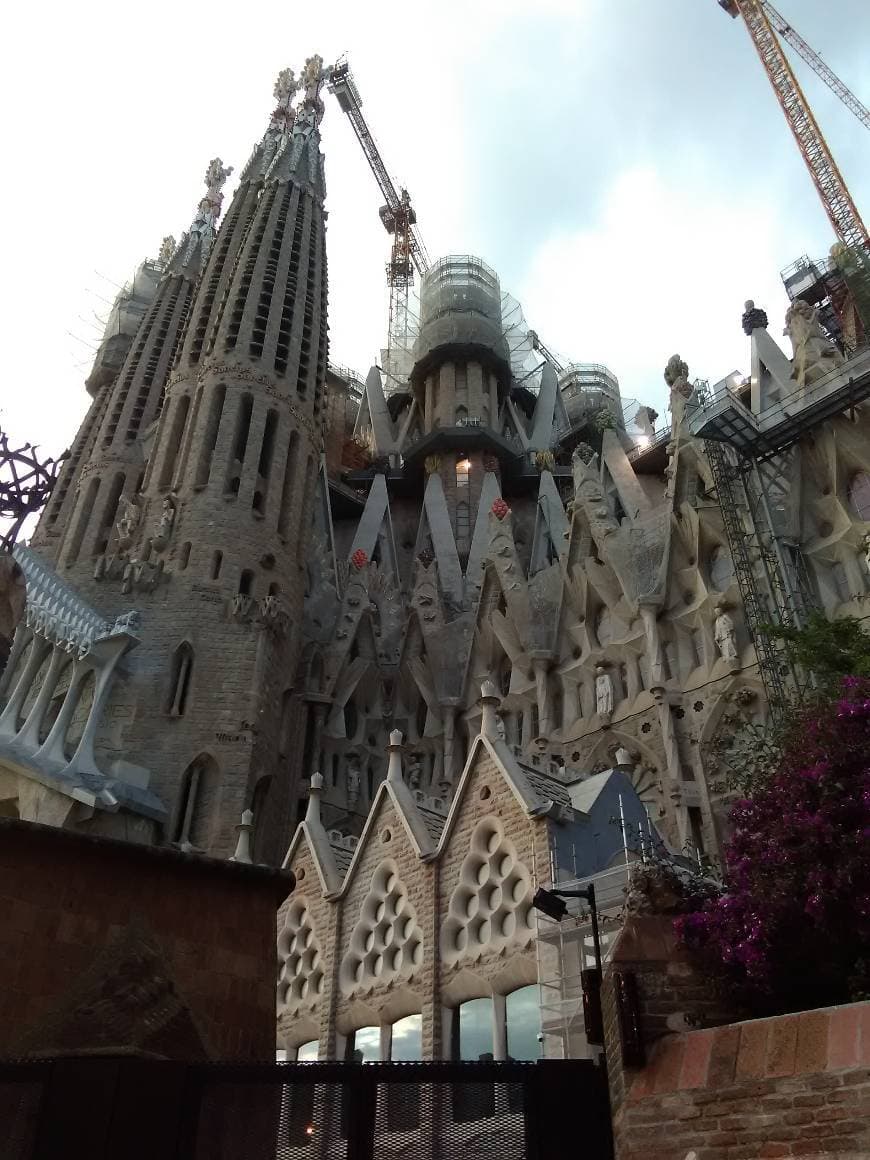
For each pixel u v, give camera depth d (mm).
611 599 45156
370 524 67375
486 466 72500
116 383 63812
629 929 11688
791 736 15664
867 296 56969
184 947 14016
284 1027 29422
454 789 47219
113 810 34938
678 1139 9562
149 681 41781
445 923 25672
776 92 81000
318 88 80812
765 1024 9766
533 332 91625
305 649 50688
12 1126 8969
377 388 85375
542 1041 21016
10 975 12391
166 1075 9414
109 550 50000
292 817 44344
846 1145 8500
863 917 11562
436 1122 9914
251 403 53562
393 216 120438
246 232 64375
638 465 63719
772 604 37938
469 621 53312
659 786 38594
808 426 40156
